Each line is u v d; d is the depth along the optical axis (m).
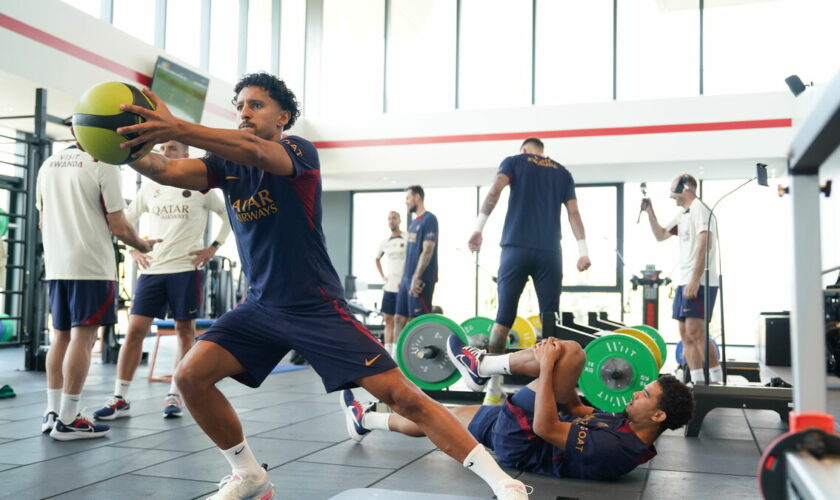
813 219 1.10
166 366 7.16
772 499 1.09
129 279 9.60
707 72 10.89
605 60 11.36
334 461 2.91
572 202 4.02
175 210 4.01
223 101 10.64
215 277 9.51
